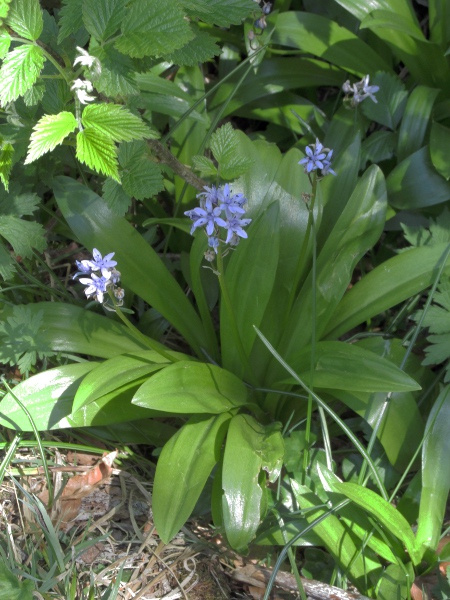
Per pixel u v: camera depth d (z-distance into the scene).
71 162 0.42
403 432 0.35
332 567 0.33
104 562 0.32
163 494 0.30
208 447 0.32
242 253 0.36
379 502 0.30
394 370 0.32
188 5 0.29
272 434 0.33
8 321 0.36
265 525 0.34
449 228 0.41
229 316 0.33
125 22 0.27
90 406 0.34
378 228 0.37
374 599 0.31
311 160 0.31
